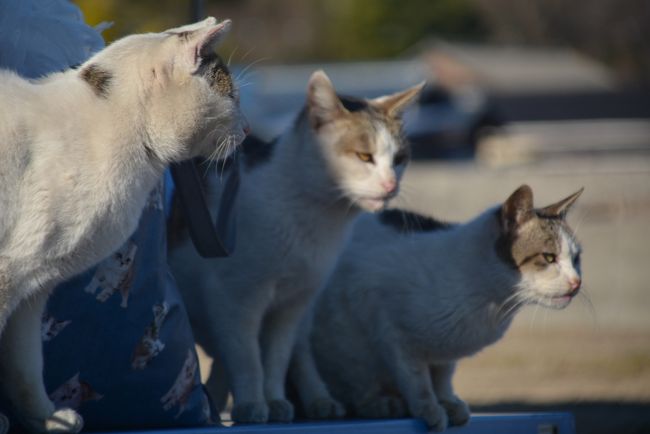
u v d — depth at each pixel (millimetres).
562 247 6922
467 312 6719
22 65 5277
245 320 6371
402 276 6840
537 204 21453
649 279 17391
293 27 54438
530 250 6828
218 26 4781
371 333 6977
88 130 4551
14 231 4387
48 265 4535
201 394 5652
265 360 6641
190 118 4809
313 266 6523
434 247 6949
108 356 5195
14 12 5363
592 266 17688
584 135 40781
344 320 7086
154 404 5383
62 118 4520
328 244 6594
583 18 48000
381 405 6938
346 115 6941
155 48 4754
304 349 6910
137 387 5305
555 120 42031
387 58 54000
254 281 6355
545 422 6852
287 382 7078
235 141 5109
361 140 6875
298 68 46188
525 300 6918
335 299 7109
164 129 4758
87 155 4520
